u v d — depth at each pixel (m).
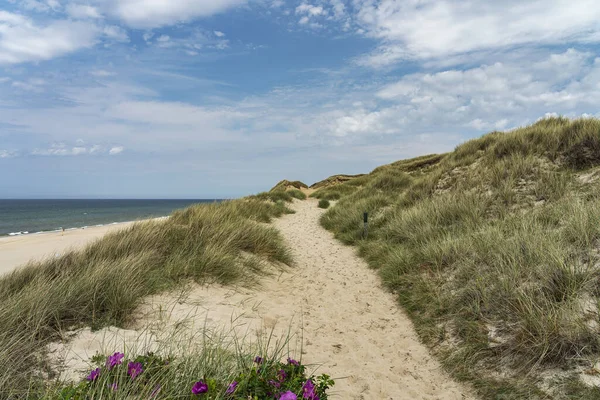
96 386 2.13
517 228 5.85
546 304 3.62
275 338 4.17
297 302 5.65
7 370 2.57
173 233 7.29
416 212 8.95
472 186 9.51
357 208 13.27
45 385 2.54
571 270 3.98
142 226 7.75
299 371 2.55
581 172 7.96
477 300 4.41
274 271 7.14
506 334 3.76
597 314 3.35
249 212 13.46
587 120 9.55
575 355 3.11
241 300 5.21
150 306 4.39
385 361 3.95
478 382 3.35
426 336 4.43
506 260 4.85
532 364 3.27
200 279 5.57
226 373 2.65
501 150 10.68
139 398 2.07
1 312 3.38
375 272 7.32
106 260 5.38
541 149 9.53
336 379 3.48
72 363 2.96
